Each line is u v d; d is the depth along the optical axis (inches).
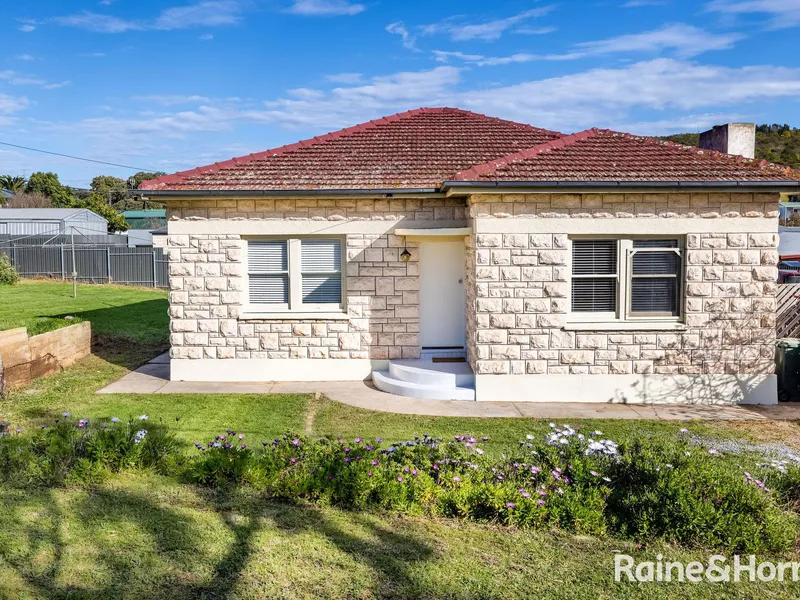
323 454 275.9
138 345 655.8
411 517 242.8
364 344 514.6
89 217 1974.7
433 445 286.7
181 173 511.5
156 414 408.2
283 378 512.7
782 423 414.3
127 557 203.0
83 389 474.3
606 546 226.1
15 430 320.8
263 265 513.3
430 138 594.9
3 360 453.1
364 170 522.6
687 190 441.7
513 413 427.8
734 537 225.6
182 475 275.7
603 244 457.1
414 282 511.5
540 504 238.7
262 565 201.5
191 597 182.9
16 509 234.4
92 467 266.5
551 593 193.6
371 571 200.8
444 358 515.2
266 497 255.0
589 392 460.1
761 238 453.7
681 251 457.1
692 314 457.4
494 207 448.5
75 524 224.1
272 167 528.7
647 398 461.4
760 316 458.3
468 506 244.2
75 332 568.1
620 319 460.8
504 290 453.4
